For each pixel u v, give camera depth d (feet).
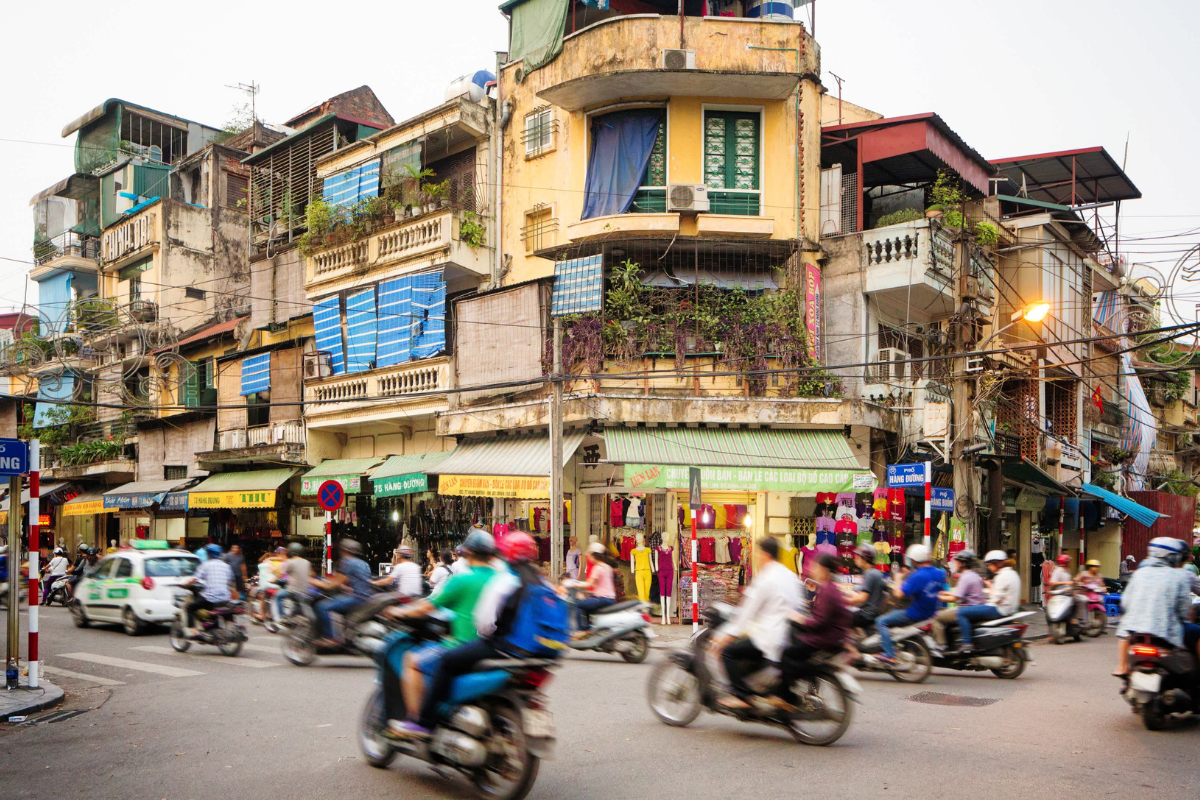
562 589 42.32
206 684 33.99
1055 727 25.88
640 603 41.06
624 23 59.16
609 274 61.36
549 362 60.29
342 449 77.77
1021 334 74.18
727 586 58.03
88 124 120.98
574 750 22.80
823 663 23.47
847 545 58.80
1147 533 91.61
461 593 19.48
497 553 20.06
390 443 73.05
